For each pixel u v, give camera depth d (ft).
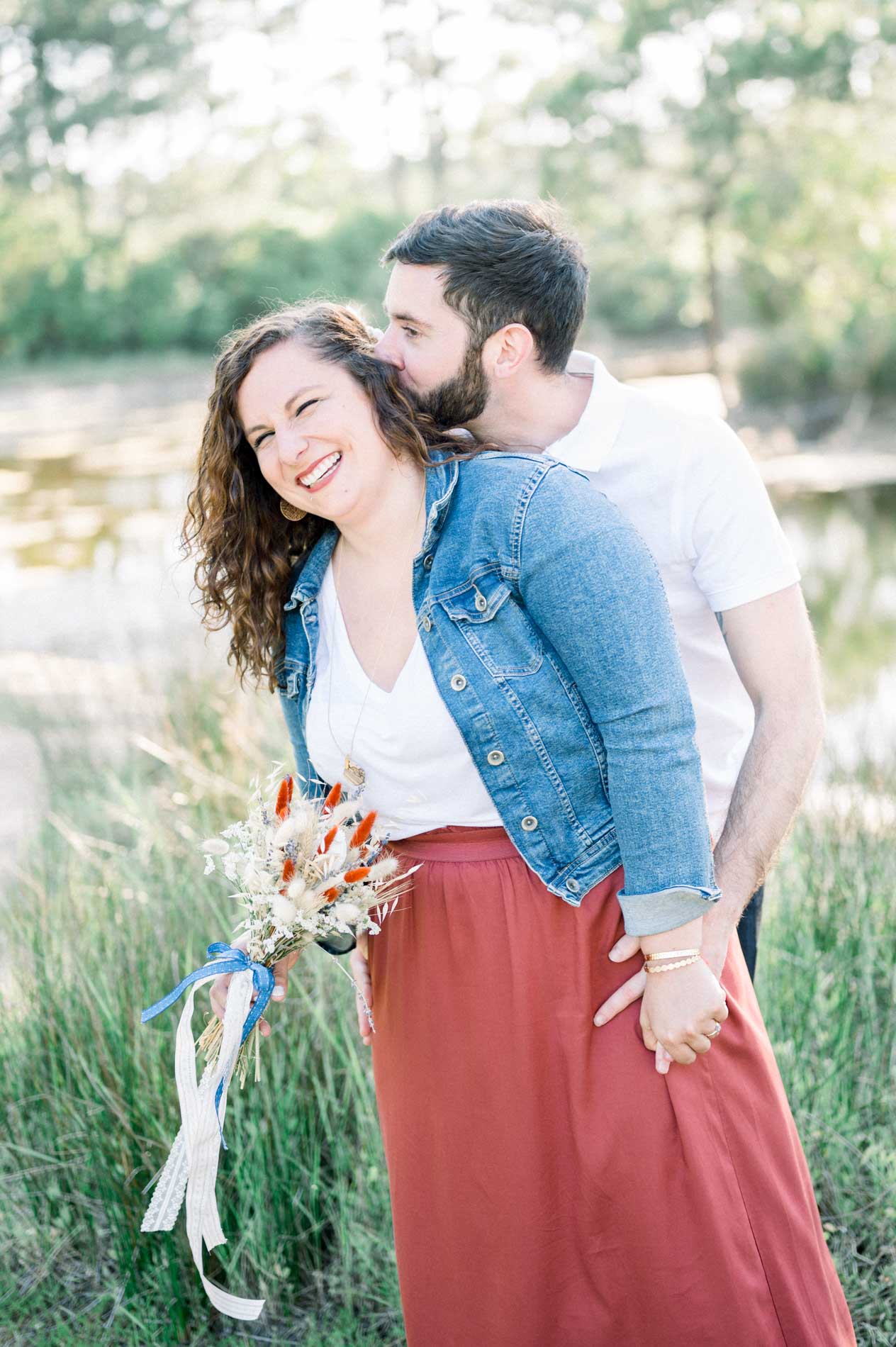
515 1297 5.57
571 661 5.25
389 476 5.61
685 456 6.04
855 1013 8.60
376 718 5.59
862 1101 8.20
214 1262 7.70
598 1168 5.44
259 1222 7.50
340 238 88.69
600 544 5.15
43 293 90.27
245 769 11.90
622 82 48.75
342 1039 8.34
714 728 6.41
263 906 5.63
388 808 5.75
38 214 95.61
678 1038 5.33
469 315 5.89
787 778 5.87
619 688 5.14
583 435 6.09
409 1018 5.76
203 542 6.08
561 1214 5.55
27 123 98.53
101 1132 7.73
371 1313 7.44
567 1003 5.48
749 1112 5.56
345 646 5.81
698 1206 5.39
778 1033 8.37
